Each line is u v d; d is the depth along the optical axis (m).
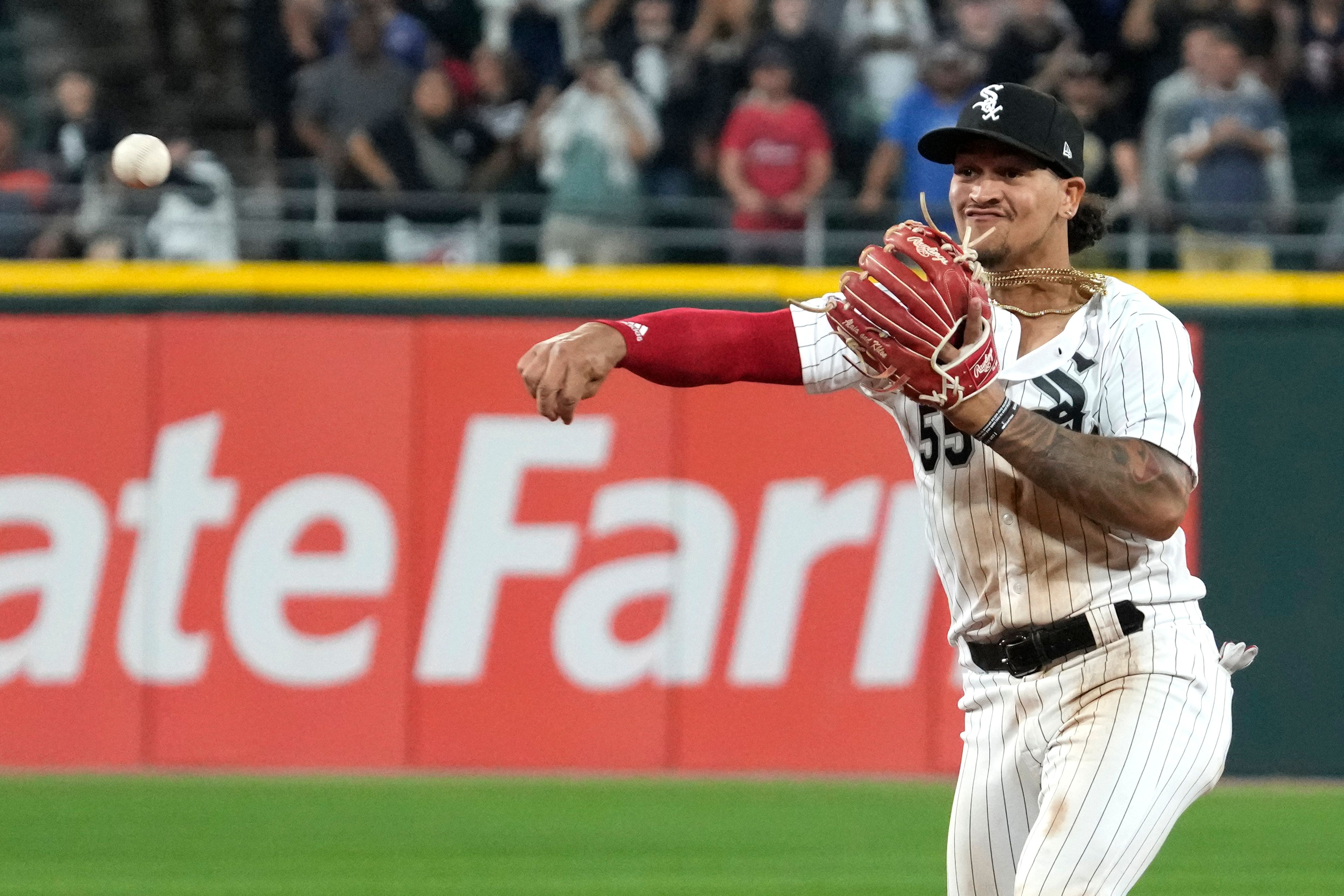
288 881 22.28
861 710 29.91
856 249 32.97
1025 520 11.36
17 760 29.75
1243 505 29.97
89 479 29.80
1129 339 11.24
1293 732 30.03
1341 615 29.94
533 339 30.08
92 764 29.81
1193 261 32.72
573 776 29.69
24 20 41.69
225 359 29.95
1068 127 11.68
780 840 24.94
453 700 29.91
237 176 34.84
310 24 38.00
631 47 37.78
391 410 30.02
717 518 30.00
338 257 32.84
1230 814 27.34
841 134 37.41
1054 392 11.23
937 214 34.09
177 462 29.88
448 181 35.75
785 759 29.88
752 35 38.16
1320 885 22.58
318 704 29.89
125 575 29.81
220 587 29.81
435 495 30.00
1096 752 10.98
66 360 29.84
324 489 29.97
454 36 38.97
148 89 40.62
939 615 29.97
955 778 29.80
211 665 29.83
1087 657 11.34
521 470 30.00
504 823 25.92
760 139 35.50
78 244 32.38
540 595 29.97
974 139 11.69
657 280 30.11
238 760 29.80
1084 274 11.62
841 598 29.97
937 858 23.84
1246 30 38.59
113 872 22.69
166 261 32.41
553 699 29.91
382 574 29.92
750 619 29.95
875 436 29.98
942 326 10.17
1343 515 29.94
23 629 29.70
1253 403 30.00
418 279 30.17
